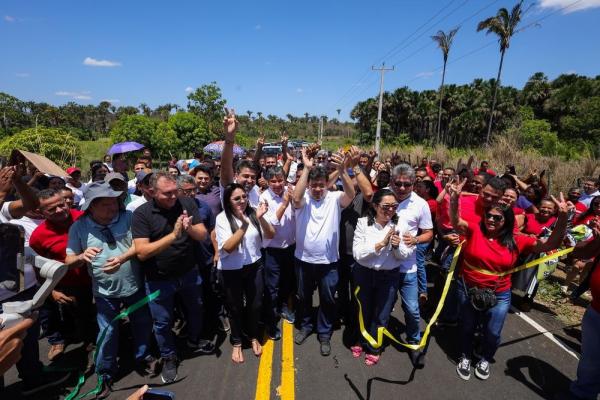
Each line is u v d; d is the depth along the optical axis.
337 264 3.52
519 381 3.15
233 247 3.04
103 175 5.45
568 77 47.47
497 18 27.48
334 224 3.45
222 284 3.28
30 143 13.17
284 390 2.97
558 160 12.58
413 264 3.42
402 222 3.26
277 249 3.84
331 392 2.96
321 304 3.53
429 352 3.56
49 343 3.48
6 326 1.69
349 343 3.70
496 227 2.94
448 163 15.88
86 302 3.48
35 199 3.07
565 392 3.02
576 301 4.80
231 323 3.35
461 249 3.33
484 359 3.20
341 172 3.41
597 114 26.45
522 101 46.94
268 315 3.81
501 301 3.07
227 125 3.74
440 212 4.32
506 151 15.09
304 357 3.44
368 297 3.33
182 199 3.14
